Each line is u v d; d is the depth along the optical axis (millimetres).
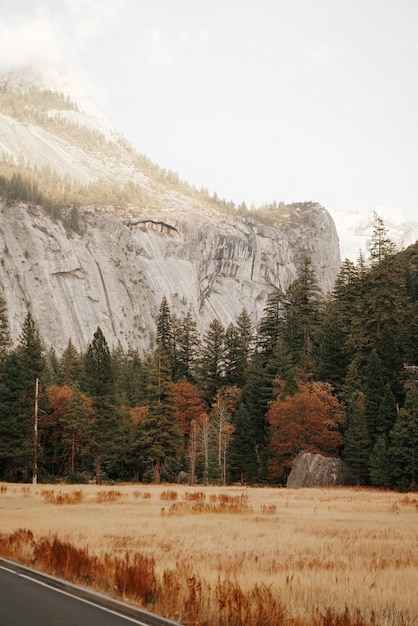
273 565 16906
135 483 84562
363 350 92938
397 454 70375
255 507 40625
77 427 84375
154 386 84250
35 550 17906
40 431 89062
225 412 92250
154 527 26344
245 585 13781
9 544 19688
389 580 15070
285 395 84062
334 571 16328
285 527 27688
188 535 23812
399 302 92750
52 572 16188
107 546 20359
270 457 83500
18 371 80938
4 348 110688
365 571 16406
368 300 92188
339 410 81438
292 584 14195
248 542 22141
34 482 73000
